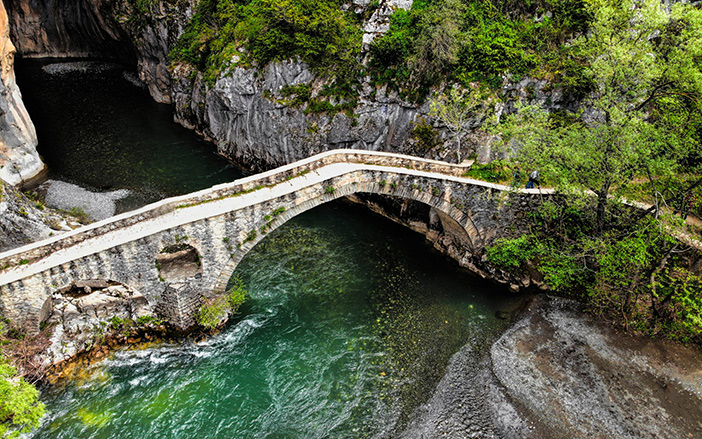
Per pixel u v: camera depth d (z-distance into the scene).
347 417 21.92
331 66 37.12
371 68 36.34
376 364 24.83
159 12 49.53
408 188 29.42
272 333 26.41
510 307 29.17
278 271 31.14
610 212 28.64
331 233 35.47
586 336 26.64
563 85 34.12
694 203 27.75
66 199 34.72
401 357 25.34
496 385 23.67
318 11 36.94
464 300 29.70
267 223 26.03
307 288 29.88
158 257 26.28
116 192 36.62
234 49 40.09
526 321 27.92
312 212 37.91
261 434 21.05
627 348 25.81
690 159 28.23
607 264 26.80
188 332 25.59
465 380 24.00
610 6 29.73
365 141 37.44
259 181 26.23
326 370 24.36
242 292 28.55
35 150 39.06
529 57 34.12
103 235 23.17
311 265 31.94
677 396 23.02
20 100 39.56
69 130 45.88
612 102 26.94
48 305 24.03
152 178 39.31
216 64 41.28
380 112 36.62
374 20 36.25
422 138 35.31
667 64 26.48
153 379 23.36
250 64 38.81
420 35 34.03
